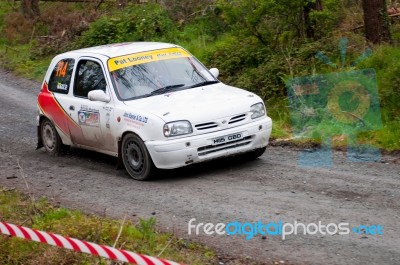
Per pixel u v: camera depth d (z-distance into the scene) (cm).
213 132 1130
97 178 1217
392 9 1950
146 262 639
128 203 1049
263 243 841
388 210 922
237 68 1872
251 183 1097
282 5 1742
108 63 1262
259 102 1195
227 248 834
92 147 1304
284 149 1321
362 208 938
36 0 3653
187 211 984
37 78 2553
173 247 845
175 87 1239
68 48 2812
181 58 1305
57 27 3178
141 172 1164
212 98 1184
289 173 1140
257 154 1229
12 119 1908
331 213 925
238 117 1159
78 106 1295
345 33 1741
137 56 1278
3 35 3500
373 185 1041
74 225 900
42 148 1516
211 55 2048
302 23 1820
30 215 973
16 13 3706
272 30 1842
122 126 1182
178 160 1115
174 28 2580
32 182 1228
